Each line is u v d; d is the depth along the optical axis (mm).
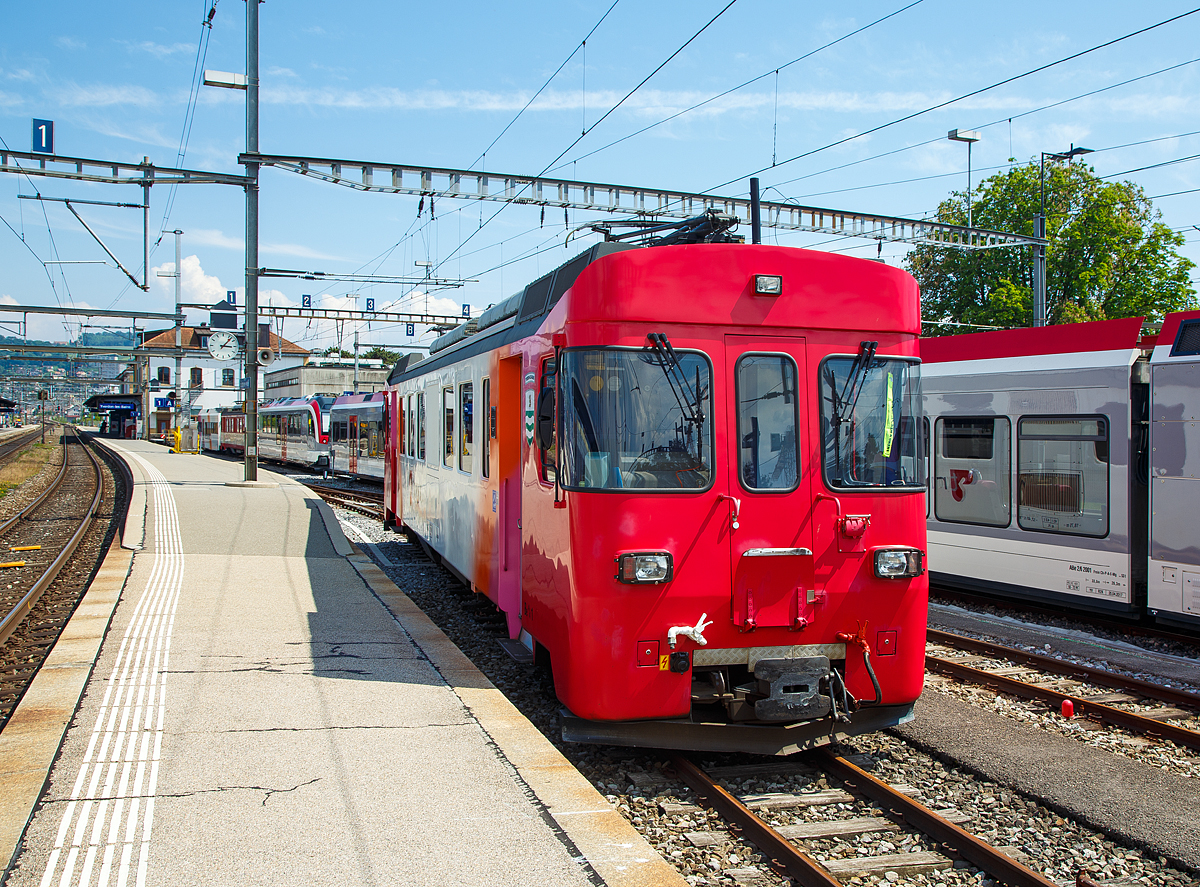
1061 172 31953
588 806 4273
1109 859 4371
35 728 5223
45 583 10969
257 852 3773
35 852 3746
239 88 20172
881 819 4781
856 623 5453
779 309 5430
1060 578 9930
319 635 7633
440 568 12438
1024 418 10320
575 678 5250
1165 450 8828
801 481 5391
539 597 6164
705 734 5297
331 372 63438
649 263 5262
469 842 3893
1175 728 6199
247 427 21344
